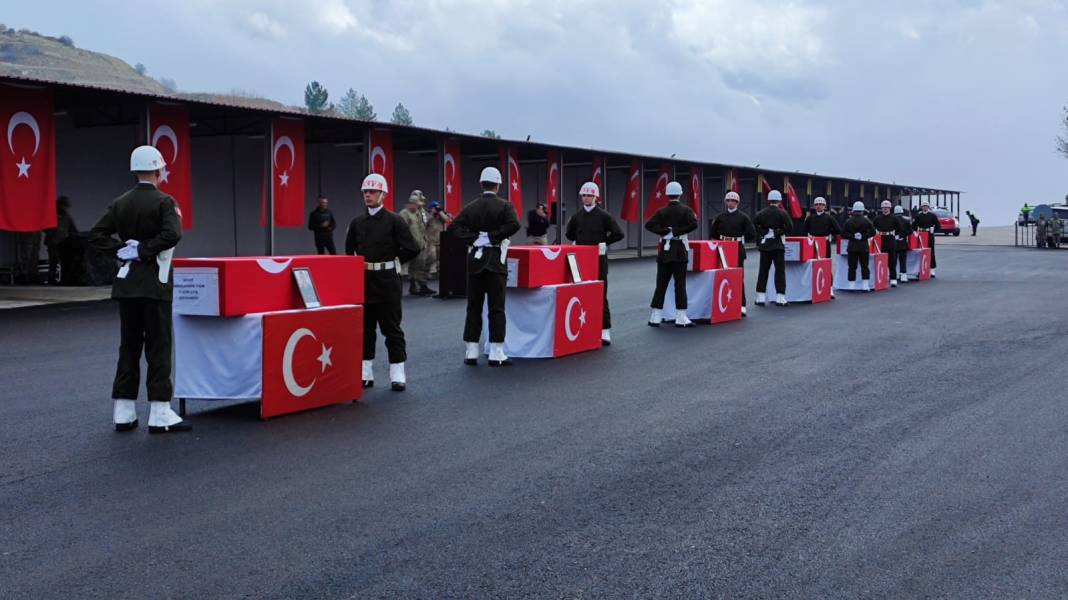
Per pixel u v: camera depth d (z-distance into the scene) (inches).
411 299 723.4
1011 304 704.4
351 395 329.7
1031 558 183.2
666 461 253.3
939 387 360.5
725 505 215.9
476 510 211.5
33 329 513.0
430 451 262.4
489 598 164.7
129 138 920.9
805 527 201.0
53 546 187.8
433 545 189.8
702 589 168.6
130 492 222.7
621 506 215.0
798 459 255.9
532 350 433.7
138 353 286.5
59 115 855.7
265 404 299.6
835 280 905.5
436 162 1318.9
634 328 551.2
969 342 489.4
